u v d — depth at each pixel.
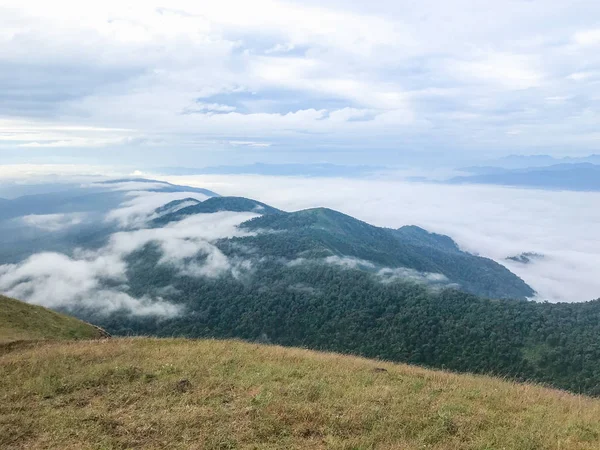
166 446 8.90
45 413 10.59
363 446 8.83
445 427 9.66
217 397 11.37
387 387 12.35
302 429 9.50
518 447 8.86
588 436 9.66
